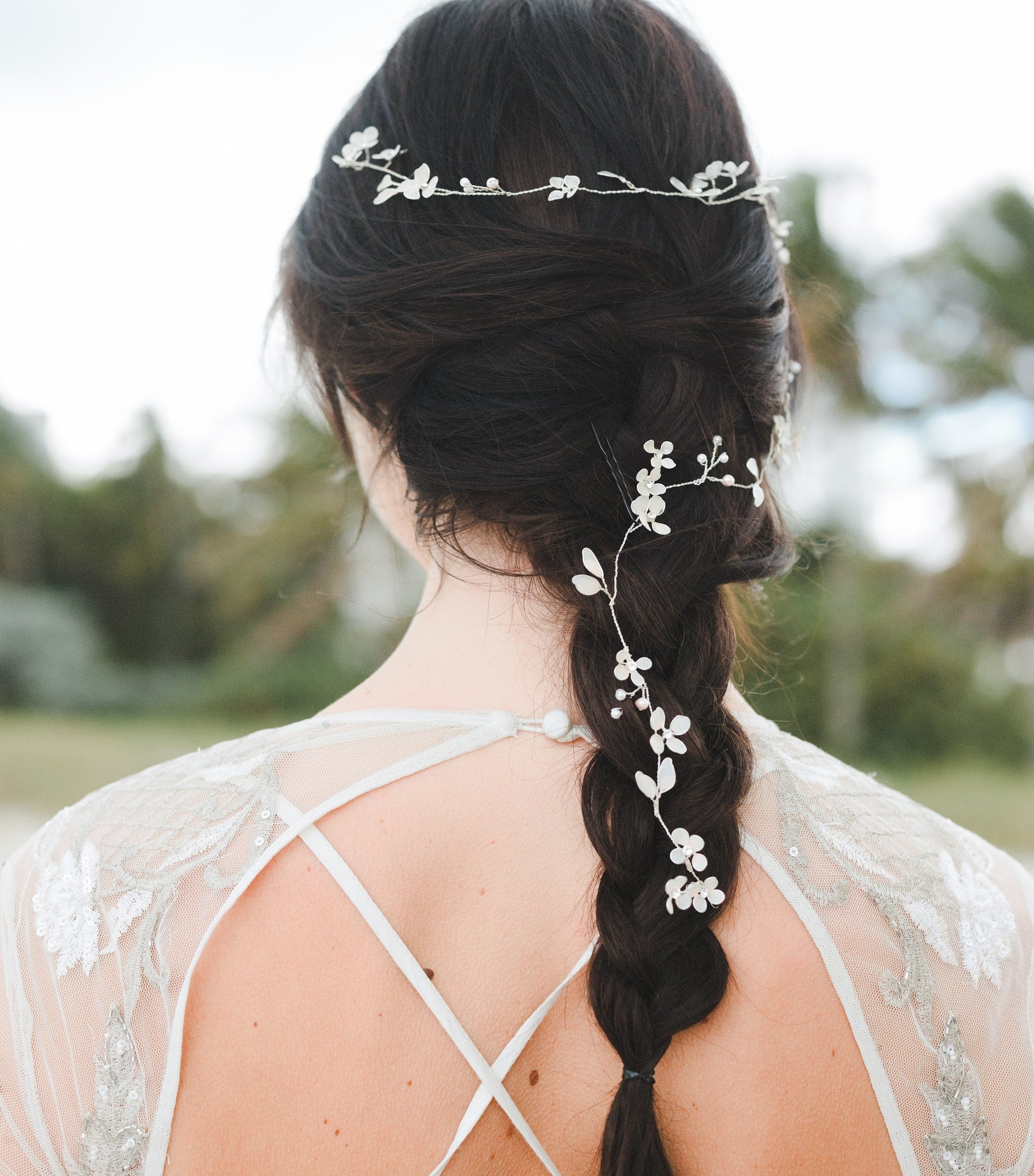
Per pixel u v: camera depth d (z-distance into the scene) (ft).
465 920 2.99
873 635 64.34
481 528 3.35
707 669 3.29
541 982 2.98
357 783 3.08
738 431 3.52
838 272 55.57
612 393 3.33
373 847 3.00
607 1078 2.96
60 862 3.17
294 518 75.87
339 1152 2.83
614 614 3.16
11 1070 3.03
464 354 3.27
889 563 68.08
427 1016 2.90
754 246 3.57
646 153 3.36
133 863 3.08
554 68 3.37
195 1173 2.86
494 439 3.24
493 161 3.32
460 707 3.23
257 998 2.89
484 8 3.51
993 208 63.16
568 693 3.25
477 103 3.34
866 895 3.21
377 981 2.90
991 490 68.44
